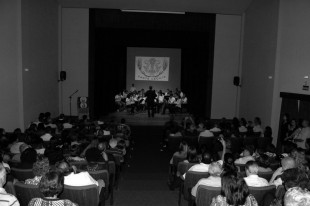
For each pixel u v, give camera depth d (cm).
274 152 643
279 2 1095
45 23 1263
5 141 700
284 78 1079
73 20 1480
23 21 1028
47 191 238
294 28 1026
